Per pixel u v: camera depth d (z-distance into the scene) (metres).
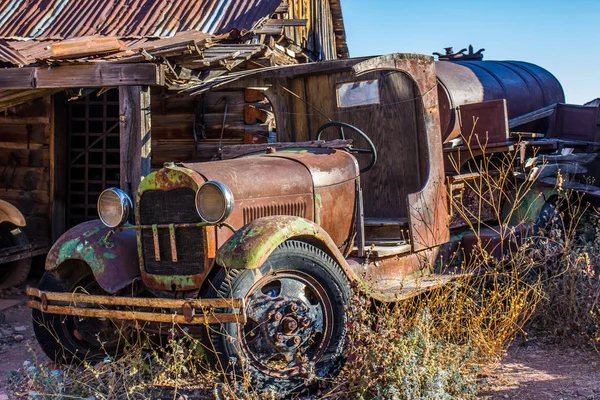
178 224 4.54
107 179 10.23
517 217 6.99
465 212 6.53
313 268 4.57
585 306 5.53
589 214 7.04
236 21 9.57
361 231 5.45
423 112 5.99
